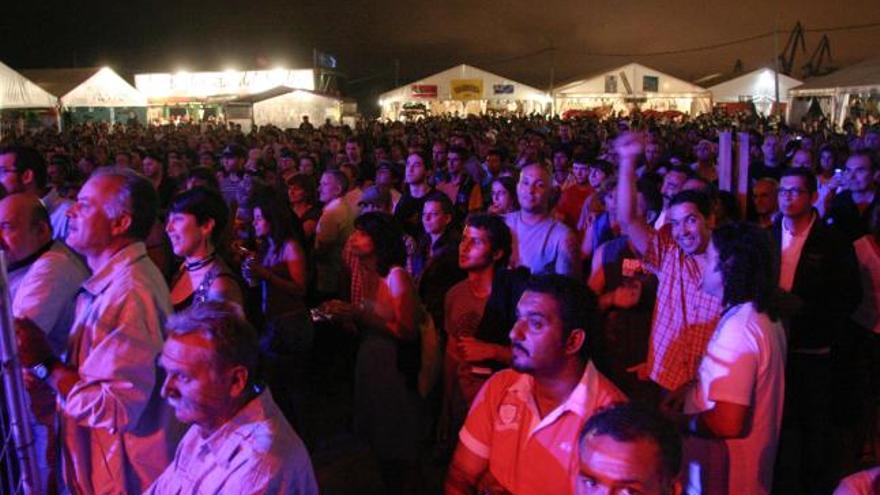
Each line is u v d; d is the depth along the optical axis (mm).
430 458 4590
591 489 1716
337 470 4656
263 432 2061
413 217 6547
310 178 7035
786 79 38688
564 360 2207
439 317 4508
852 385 4625
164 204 8328
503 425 2322
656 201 4895
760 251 2586
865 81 22531
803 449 4230
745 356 2580
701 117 28953
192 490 2059
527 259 4488
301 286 4457
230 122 30109
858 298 4137
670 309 3486
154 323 2641
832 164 7844
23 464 2307
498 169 8312
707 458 2734
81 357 2672
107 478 2666
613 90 36906
